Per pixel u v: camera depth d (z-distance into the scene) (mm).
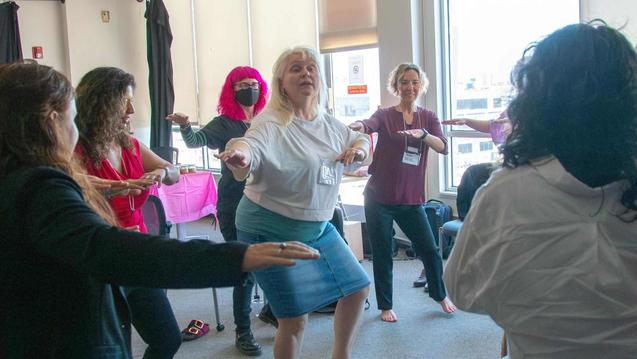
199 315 4059
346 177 5137
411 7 5129
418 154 3566
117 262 961
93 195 1286
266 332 3678
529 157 1101
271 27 6391
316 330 3676
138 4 8000
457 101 5238
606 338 1057
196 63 7391
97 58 7738
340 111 5938
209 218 7203
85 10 7609
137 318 2172
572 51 1057
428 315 3832
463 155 5246
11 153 1103
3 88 1116
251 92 3232
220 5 6961
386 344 3408
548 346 1097
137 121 8070
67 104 1180
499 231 1119
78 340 1088
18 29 7156
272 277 2234
